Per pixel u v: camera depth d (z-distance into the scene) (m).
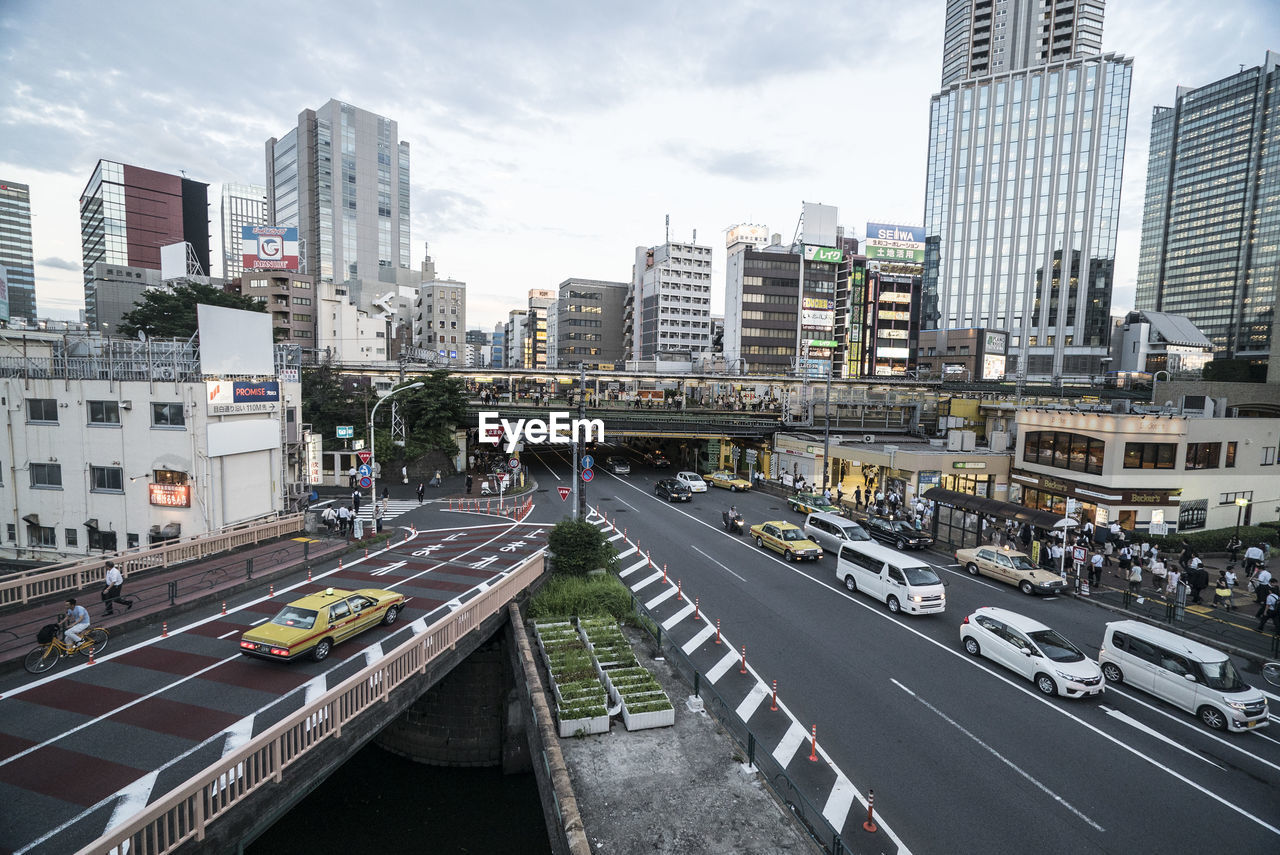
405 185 153.75
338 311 81.00
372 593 18.00
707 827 11.31
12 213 149.88
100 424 29.86
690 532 36.38
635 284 143.50
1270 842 11.47
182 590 20.42
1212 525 35.06
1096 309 119.50
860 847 11.16
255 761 10.23
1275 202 155.25
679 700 15.95
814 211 123.94
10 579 18.39
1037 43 133.62
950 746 14.47
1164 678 16.59
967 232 129.12
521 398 62.16
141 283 96.00
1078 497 34.81
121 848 8.17
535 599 21.17
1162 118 184.00
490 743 19.55
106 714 12.78
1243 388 45.84
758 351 119.12
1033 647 17.62
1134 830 11.75
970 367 100.50
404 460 52.19
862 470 46.00
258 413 32.19
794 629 21.55
